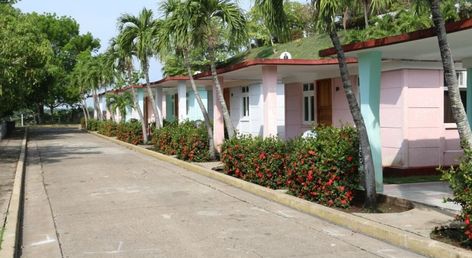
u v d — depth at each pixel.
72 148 25.98
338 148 9.00
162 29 16.50
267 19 9.37
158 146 21.75
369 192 8.91
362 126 8.95
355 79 14.78
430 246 6.37
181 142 18.00
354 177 9.05
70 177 14.53
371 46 9.16
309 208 9.08
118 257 6.62
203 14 14.80
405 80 12.49
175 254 6.70
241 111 24.16
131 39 23.81
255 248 6.92
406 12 18.22
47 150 24.89
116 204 10.21
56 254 6.85
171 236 7.61
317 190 9.34
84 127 51.94
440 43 6.96
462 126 6.89
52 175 15.12
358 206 9.07
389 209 8.83
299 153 9.84
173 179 13.85
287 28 9.55
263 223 8.41
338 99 15.59
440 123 12.87
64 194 11.62
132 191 11.80
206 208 9.71
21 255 6.87
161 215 9.09
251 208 9.67
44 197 11.32
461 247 6.20
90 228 8.22
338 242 7.18
